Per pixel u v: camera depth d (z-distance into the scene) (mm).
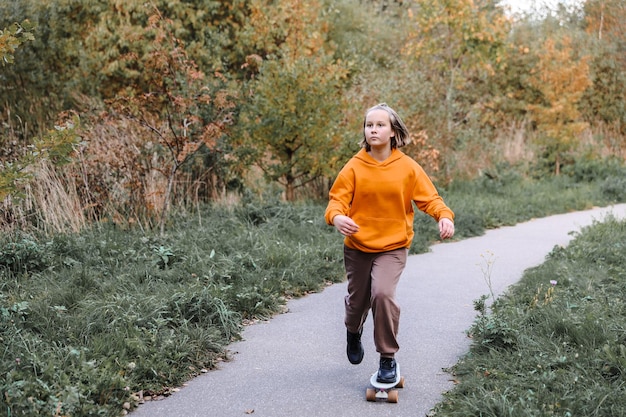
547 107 19375
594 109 22469
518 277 7418
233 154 10281
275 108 10969
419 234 9719
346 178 4004
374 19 22266
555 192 15805
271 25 14852
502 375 4090
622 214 13125
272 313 5977
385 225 3992
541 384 3854
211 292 5645
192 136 9414
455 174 15828
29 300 5457
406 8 23578
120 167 8773
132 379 4109
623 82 21828
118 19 14164
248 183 11539
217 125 8680
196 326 5137
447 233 3785
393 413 3830
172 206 9242
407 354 4867
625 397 3645
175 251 7117
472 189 15133
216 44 14617
